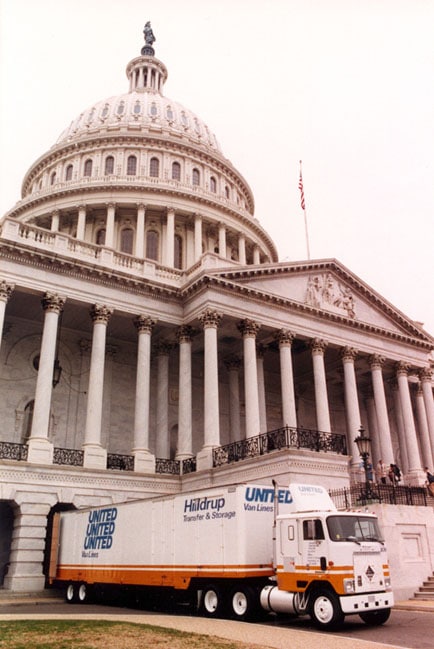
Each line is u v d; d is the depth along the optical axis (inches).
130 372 1681.8
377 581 668.1
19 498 1157.1
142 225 2342.5
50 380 1280.8
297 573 671.8
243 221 2635.3
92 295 1416.1
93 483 1257.4
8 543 1284.4
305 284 1711.4
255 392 1464.1
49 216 2399.1
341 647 487.8
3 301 1283.2
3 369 1480.1
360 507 1023.0
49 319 1332.4
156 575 815.7
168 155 2667.3
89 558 957.8
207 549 752.3
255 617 711.1
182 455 1432.1
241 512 721.0
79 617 697.0
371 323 1844.2
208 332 1450.5
